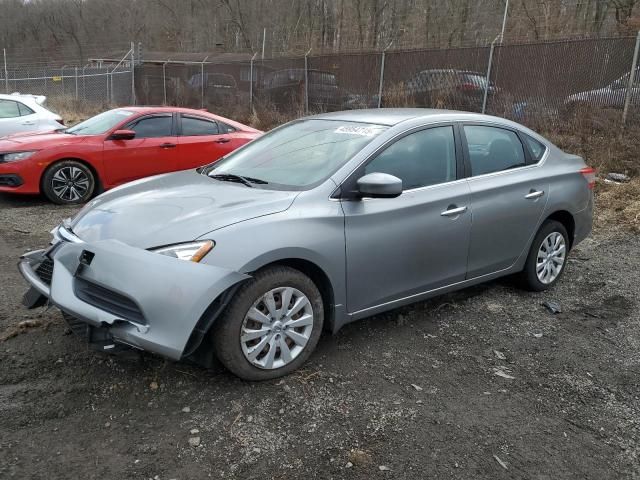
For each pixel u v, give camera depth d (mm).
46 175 7797
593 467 2865
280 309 3396
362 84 15141
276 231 3312
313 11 31469
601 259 6168
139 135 8477
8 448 2764
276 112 17344
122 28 48625
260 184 3848
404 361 3803
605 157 9930
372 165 3867
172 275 3004
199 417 3072
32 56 51406
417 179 4086
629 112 10562
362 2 27281
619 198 8352
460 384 3566
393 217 3848
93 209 3693
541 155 5094
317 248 3451
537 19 19484
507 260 4750
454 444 2975
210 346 3262
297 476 2680
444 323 4434
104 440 2863
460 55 12930
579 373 3783
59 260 3355
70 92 26578
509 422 3199
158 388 3312
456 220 4215
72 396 3205
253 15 34844
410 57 13977
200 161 8883
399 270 3947
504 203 4562
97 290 3203
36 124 12148
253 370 3330
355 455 2828
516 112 11930
